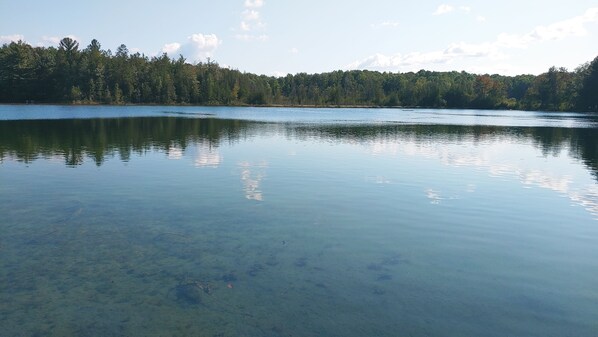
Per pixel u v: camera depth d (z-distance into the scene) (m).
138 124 60.47
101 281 10.18
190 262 11.26
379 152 33.50
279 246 12.44
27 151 30.89
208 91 173.50
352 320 8.62
